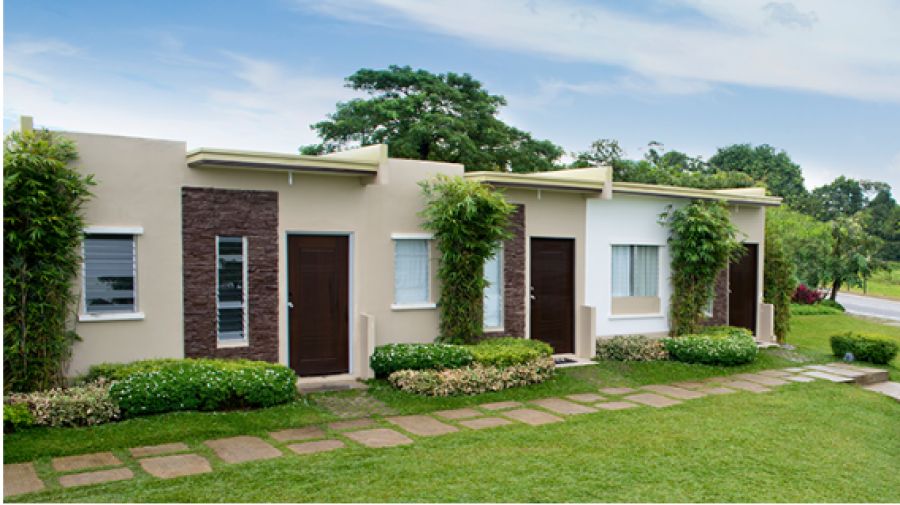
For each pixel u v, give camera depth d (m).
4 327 8.26
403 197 11.75
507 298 13.02
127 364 9.19
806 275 31.00
